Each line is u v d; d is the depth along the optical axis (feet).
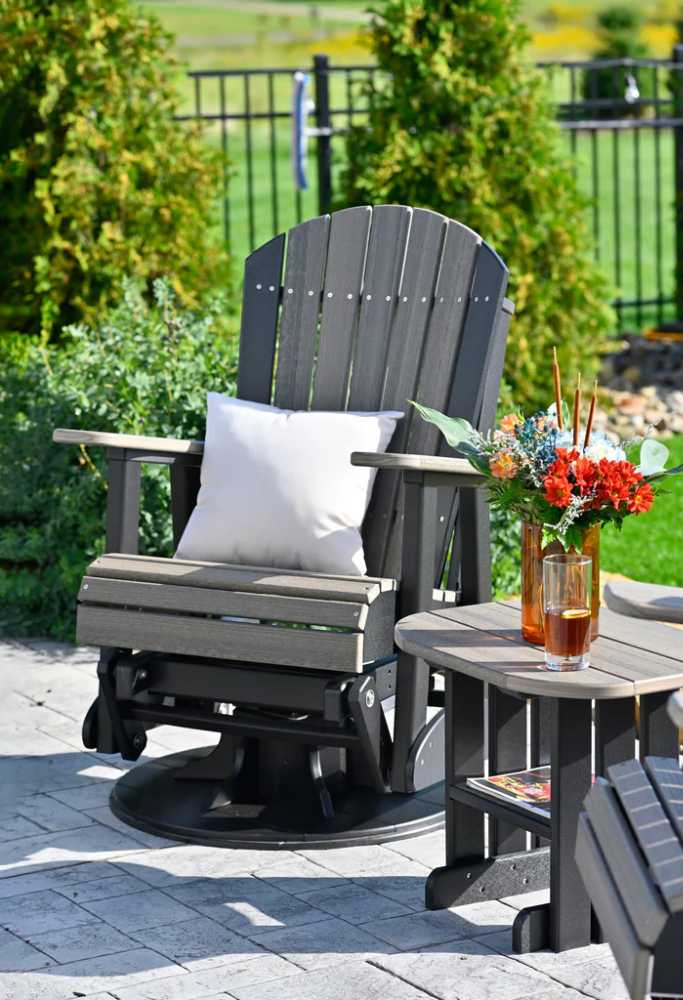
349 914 10.30
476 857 10.62
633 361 32.24
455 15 23.86
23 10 20.42
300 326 13.78
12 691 15.52
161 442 12.57
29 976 9.39
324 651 11.09
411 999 9.01
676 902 6.46
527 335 24.39
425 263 13.26
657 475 10.20
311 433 12.48
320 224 13.84
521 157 24.12
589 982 9.21
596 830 7.80
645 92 73.26
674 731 9.86
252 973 9.40
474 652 9.86
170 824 11.75
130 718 12.23
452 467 11.21
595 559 10.04
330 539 12.16
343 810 12.01
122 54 20.99
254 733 11.76
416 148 23.77
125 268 20.83
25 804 12.49
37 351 18.29
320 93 29.94
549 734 10.91
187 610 11.60
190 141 21.65
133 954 9.70
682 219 35.42
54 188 20.40
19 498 17.28
